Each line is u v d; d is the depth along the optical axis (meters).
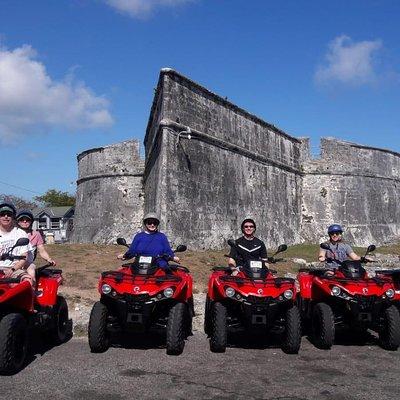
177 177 16.81
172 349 6.61
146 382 5.40
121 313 6.63
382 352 7.11
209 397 4.95
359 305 7.02
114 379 5.49
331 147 29.55
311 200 28.73
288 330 6.88
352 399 4.96
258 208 22.84
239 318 7.15
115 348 7.05
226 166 20.19
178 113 17.28
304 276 8.09
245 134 22.23
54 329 7.27
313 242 28.02
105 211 28.73
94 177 29.95
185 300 7.02
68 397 4.85
